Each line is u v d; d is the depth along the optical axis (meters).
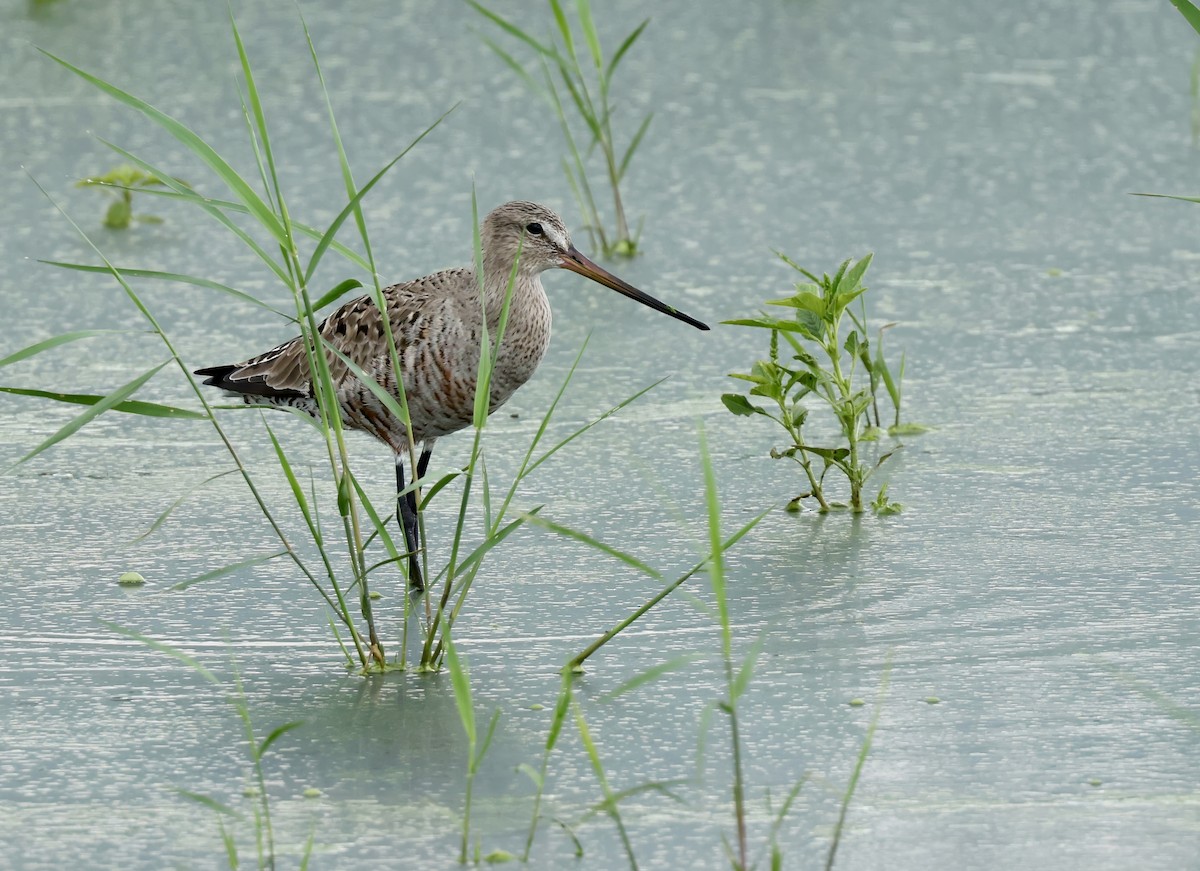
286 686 9.42
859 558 11.16
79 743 8.75
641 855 7.68
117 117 21.39
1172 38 24.89
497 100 22.28
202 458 13.21
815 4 26.53
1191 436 13.18
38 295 16.52
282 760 8.56
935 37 25.11
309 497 12.38
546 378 14.74
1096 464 12.70
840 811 8.04
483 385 9.06
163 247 17.94
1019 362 14.85
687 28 25.22
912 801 8.11
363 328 11.45
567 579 10.96
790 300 11.86
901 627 10.08
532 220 11.70
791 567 11.03
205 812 8.07
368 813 8.04
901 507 11.98
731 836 7.85
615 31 24.89
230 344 15.30
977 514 11.84
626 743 8.73
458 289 11.44
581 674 9.55
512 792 8.26
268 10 25.73
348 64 23.38
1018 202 19.00
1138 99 22.34
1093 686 9.27
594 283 17.28
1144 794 8.14
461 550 11.48
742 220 18.56
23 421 13.80
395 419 11.54
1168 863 7.52
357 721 9.00
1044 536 11.42
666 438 13.47
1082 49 24.50
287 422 14.07
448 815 8.04
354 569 9.52
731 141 21.06
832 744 8.69
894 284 16.67
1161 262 17.28
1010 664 9.57
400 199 19.06
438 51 23.91
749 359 15.08
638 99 22.44
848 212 18.73
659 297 16.44
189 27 24.83
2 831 7.88
